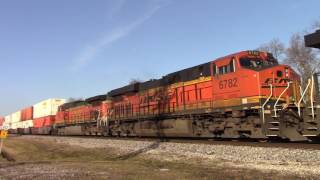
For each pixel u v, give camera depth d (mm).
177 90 28094
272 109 20031
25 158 25219
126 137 35406
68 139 39250
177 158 17984
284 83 20844
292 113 18656
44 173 14250
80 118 49156
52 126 60375
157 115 30812
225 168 14016
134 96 35125
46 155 25875
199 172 13242
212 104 24062
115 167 15531
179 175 12727
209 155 17906
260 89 20250
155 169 14602
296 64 49656
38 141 42125
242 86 21422
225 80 22922
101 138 35750
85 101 48750
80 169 15133
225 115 23062
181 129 27141
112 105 39625
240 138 22969
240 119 21719
